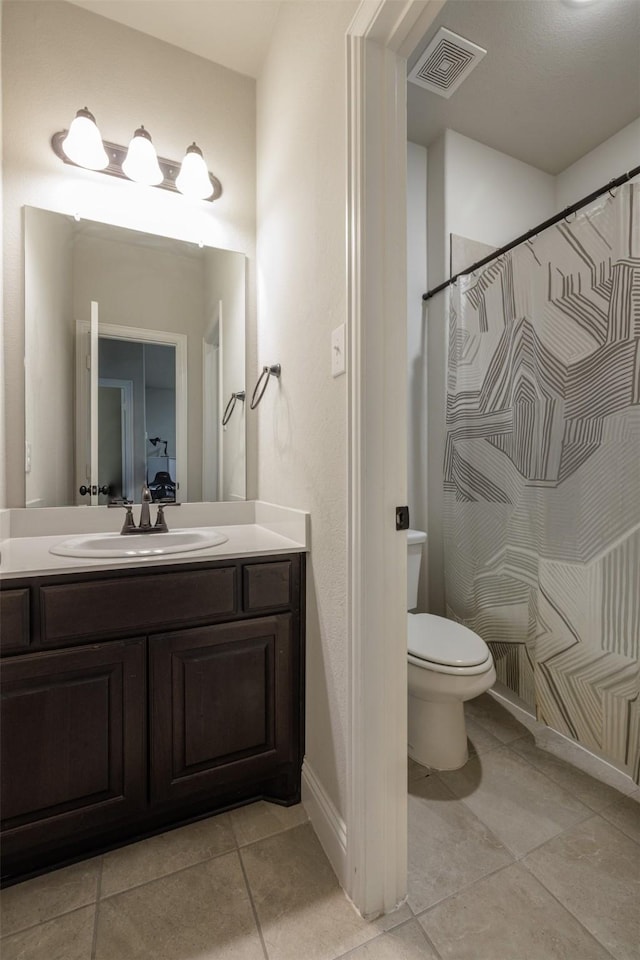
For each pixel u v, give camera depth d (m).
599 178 2.15
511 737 1.66
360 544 0.97
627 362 1.40
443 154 2.09
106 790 1.10
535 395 1.70
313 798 1.24
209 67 1.75
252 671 1.26
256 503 1.80
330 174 1.13
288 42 1.44
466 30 1.57
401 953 0.91
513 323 1.78
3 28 1.43
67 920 0.98
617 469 1.43
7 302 1.43
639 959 0.90
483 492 1.92
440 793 1.37
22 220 1.46
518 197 2.25
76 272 1.56
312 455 1.27
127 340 1.64
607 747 1.46
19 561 1.11
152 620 1.14
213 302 1.77
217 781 1.22
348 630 1.02
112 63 1.58
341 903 1.02
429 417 2.25
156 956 0.91
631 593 1.39
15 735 1.01
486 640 1.93
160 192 1.69
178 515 1.71
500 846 1.18
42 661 1.03
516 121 2.01
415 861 1.13
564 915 0.99
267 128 1.68
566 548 1.59
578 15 1.51
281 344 1.53
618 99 1.88
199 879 1.08
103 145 1.53
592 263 1.50
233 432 1.81
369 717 0.98
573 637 1.57
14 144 1.45
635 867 1.11
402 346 1.00
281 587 1.29
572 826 1.25
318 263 1.21
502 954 0.91
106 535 1.50
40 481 1.49
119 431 1.63
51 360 1.51
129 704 1.12
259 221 1.80
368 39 0.94
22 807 1.02
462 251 2.11
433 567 2.24
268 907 1.01
